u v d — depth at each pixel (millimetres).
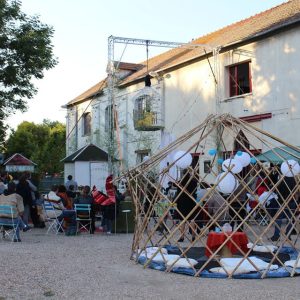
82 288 6973
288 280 7652
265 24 19094
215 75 20156
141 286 7141
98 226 15562
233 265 8039
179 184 9578
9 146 53344
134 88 25625
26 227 14039
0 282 7289
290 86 17094
